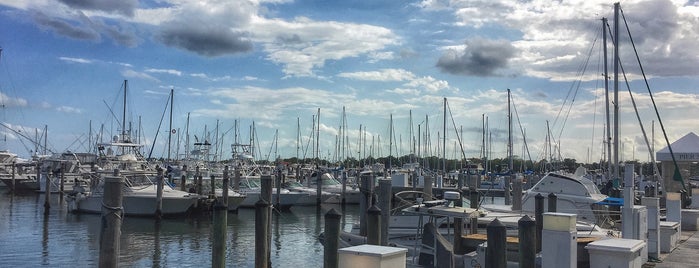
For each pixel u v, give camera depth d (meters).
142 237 27.56
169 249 24.17
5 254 22.41
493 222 9.34
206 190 41.28
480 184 54.84
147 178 37.19
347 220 36.25
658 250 14.77
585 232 16.11
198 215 35.91
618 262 9.74
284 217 38.00
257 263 14.41
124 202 34.06
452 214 13.61
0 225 31.00
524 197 21.97
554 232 9.66
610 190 28.64
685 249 16.56
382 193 15.16
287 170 69.62
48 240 25.86
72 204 36.91
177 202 34.59
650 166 66.56
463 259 13.95
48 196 37.66
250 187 44.06
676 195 18.67
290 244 25.52
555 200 16.52
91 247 24.08
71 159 54.47
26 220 33.31
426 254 14.31
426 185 27.56
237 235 28.20
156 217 33.84
